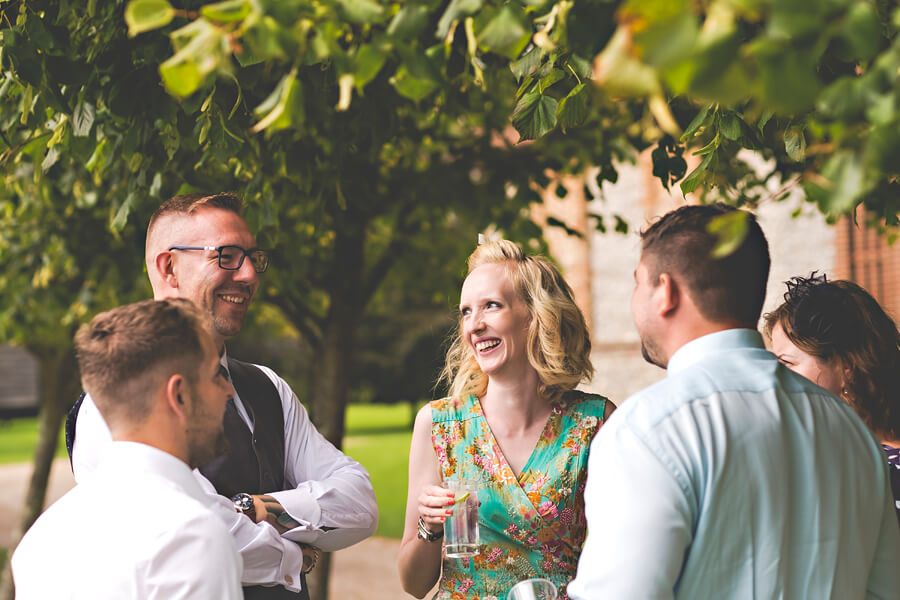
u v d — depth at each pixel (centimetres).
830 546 152
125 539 146
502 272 247
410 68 126
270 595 218
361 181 402
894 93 93
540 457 244
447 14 134
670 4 86
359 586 743
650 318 164
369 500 245
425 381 2275
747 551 147
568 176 519
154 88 258
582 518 242
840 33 90
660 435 148
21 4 245
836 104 98
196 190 329
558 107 221
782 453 151
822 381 228
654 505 144
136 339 155
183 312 162
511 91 450
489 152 469
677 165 304
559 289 251
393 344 2216
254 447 237
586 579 147
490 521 241
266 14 111
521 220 477
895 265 830
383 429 2439
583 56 167
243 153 317
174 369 157
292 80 113
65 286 584
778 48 88
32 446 2436
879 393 223
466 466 245
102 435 214
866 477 161
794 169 336
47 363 771
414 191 466
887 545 165
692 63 87
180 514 148
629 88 89
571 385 249
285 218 442
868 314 227
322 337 493
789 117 224
